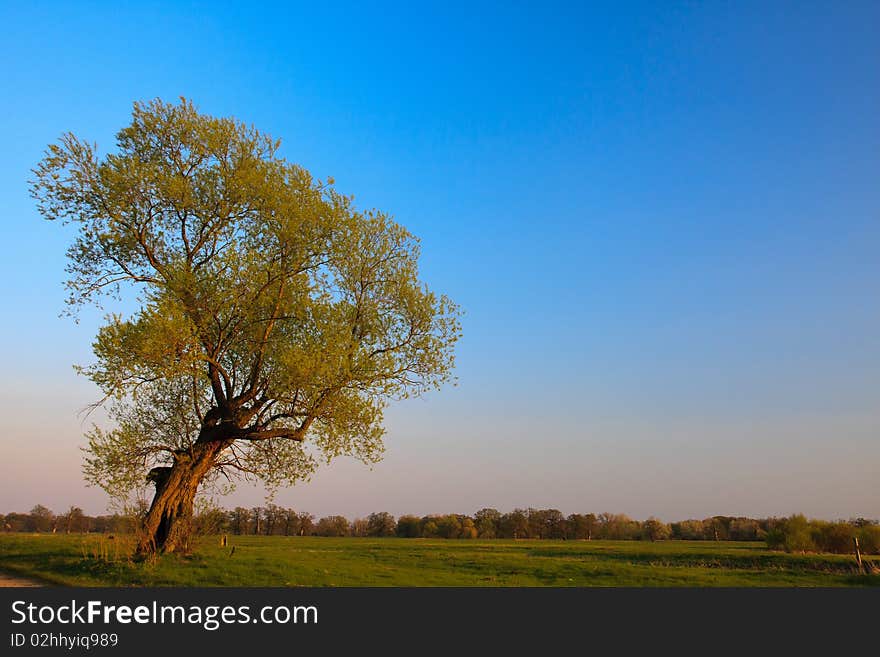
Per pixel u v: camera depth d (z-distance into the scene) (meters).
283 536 94.19
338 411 28.34
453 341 32.22
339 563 32.12
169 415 29.98
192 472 28.52
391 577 28.72
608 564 38.91
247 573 25.69
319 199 30.12
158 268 28.09
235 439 30.12
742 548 61.62
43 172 27.00
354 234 31.02
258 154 30.34
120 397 25.80
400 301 31.78
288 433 29.88
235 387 30.52
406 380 31.44
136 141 29.16
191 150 29.38
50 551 29.66
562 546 68.56
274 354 29.25
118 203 27.34
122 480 27.31
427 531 109.00
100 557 26.20
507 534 109.06
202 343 28.11
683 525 109.75
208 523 28.97
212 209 29.08
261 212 29.28
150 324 25.22
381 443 29.61
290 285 29.95
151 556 26.02
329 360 27.95
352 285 31.44
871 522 53.62
